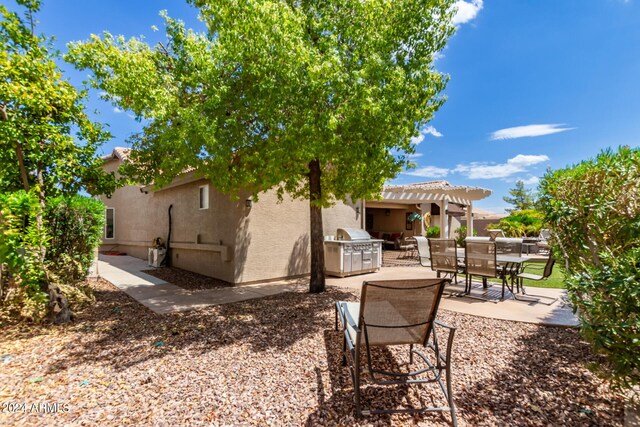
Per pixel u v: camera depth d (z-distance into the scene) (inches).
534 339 168.6
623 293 96.9
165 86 210.7
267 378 128.9
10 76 193.8
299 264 379.9
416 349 157.2
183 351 157.0
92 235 279.9
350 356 134.5
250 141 232.8
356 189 273.7
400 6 222.2
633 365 97.4
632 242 123.1
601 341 99.1
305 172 271.7
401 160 262.7
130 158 264.7
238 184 247.6
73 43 204.2
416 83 219.6
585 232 135.1
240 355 151.6
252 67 199.3
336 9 231.1
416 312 117.2
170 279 362.6
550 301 249.6
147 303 251.9
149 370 136.6
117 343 168.2
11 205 195.5
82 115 233.1
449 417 103.4
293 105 209.5
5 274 214.2
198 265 394.9
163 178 240.2
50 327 194.7
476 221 1020.5
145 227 564.1
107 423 100.3
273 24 187.3
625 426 96.3
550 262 232.8
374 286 109.3
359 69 211.2
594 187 136.3
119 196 680.4
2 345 166.6
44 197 231.9
